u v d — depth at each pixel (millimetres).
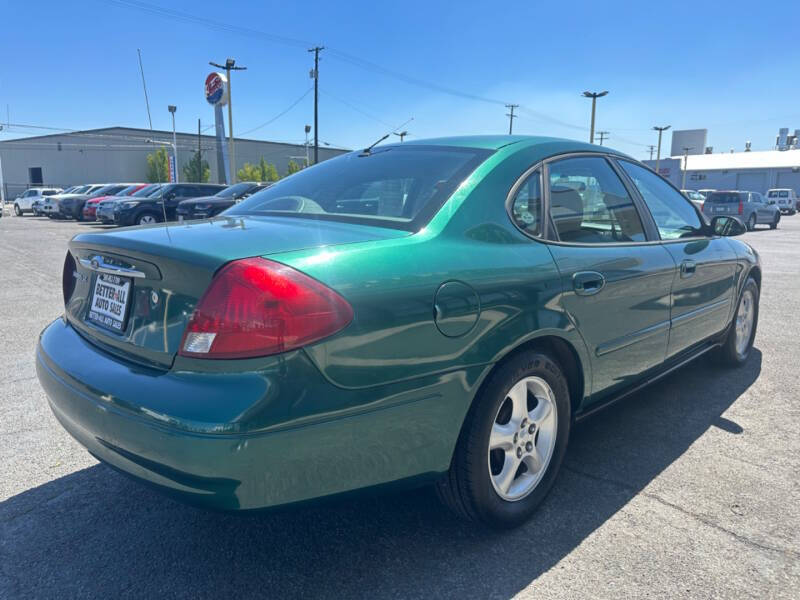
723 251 4008
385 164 2900
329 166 3211
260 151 75250
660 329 3264
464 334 2137
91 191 30297
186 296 1908
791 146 72562
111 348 2182
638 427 3568
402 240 2162
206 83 38688
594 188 3037
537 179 2715
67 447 3307
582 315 2631
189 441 1711
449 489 2346
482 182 2512
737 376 4480
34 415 3734
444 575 2238
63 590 2164
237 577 2234
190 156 65812
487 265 2273
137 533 2512
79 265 2615
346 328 1843
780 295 7898
